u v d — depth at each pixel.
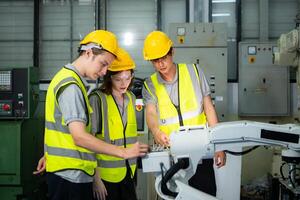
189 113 2.24
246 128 1.49
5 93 3.76
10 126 3.59
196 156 1.54
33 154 3.94
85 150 1.69
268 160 4.70
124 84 2.18
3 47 5.42
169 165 1.55
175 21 5.28
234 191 3.24
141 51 5.33
